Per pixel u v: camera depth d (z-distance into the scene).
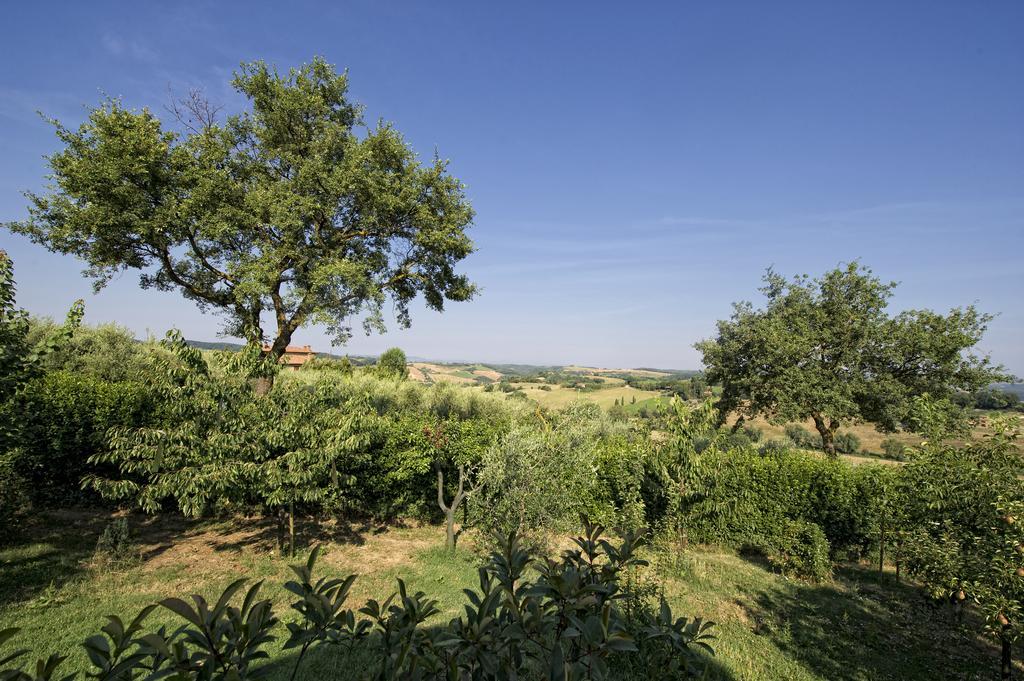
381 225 19.31
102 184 14.64
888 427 19.52
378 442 10.25
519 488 7.90
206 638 1.44
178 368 7.35
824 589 8.13
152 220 15.07
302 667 4.70
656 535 8.79
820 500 9.59
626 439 11.90
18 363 6.39
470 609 1.86
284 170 18.53
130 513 9.73
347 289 17.50
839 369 19.55
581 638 1.78
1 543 7.50
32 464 8.57
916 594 7.95
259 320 18.56
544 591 1.82
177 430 7.14
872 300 19.27
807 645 6.12
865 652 5.98
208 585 6.70
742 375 21.17
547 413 11.65
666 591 7.45
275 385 8.17
